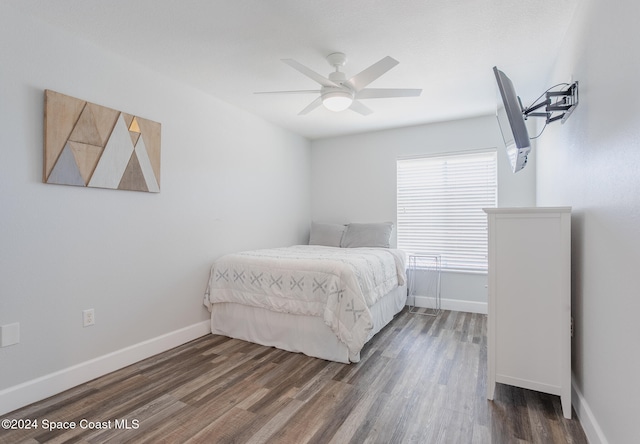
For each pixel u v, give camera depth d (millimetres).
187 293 2973
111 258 2391
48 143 2020
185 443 1601
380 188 4445
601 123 1515
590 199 1673
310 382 2207
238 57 2455
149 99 2639
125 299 2479
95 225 2297
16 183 1912
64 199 2127
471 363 2490
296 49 2334
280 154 4254
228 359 2584
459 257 3998
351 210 4637
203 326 3121
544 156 3027
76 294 2188
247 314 2971
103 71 2330
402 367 2432
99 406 1919
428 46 2293
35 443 1599
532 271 1871
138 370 2389
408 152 4262
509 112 1908
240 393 2064
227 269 3039
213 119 3242
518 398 1988
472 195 3941
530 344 1879
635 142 1180
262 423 1759
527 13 1933
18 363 1917
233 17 1971
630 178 1224
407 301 4227
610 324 1413
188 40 2227
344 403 1948
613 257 1383
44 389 2010
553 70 2584
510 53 2393
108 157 2336
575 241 1935
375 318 3004
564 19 1991
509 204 3732
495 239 1953
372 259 3041
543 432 1663
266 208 4004
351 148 4633
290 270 2740
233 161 3492
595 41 1588
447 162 4074
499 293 1947
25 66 1941
